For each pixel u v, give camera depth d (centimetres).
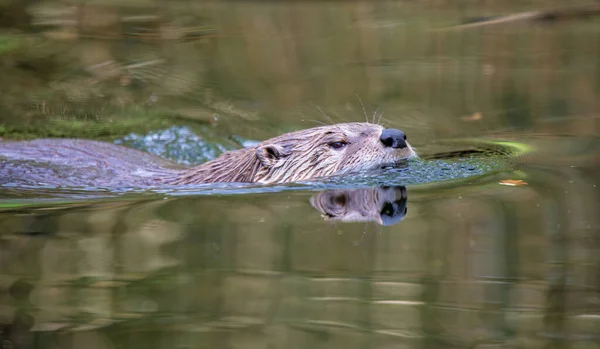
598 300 1153
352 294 1184
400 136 1761
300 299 1165
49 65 2694
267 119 2358
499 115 2261
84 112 2356
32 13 3234
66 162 1856
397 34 3222
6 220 1484
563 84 2536
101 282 1220
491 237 1395
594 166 1791
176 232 1420
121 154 1975
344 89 2588
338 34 3253
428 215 1499
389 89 2542
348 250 1349
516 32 3161
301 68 2794
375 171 1734
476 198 1585
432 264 1303
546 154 1902
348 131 1788
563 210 1505
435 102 2416
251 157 1798
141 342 1010
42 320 1084
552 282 1224
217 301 1153
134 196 1653
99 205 1584
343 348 999
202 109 2427
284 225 1456
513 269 1273
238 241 1386
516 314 1103
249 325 1064
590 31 3120
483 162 1841
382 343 1021
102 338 1026
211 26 3300
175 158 2152
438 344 1016
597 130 2091
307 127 2284
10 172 1781
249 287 1200
